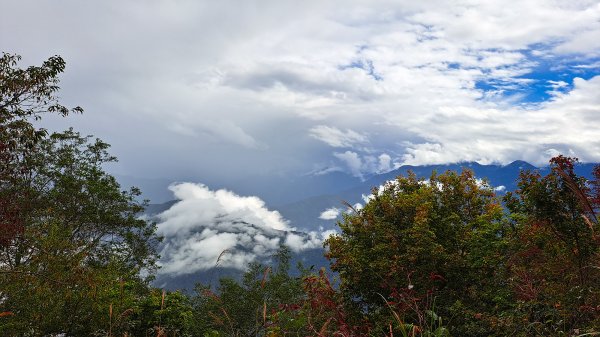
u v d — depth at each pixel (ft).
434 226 65.92
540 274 22.06
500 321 18.34
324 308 10.94
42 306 42.75
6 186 58.18
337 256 64.90
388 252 58.34
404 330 9.56
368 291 53.06
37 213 76.18
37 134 56.03
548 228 25.35
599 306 13.43
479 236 59.31
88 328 42.78
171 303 50.75
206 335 27.43
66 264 46.62
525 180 26.61
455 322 39.68
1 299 43.78
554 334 13.91
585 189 18.61
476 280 53.98
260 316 11.34
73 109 58.75
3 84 51.70
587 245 22.72
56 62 55.88
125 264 93.15
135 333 45.03
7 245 47.93
